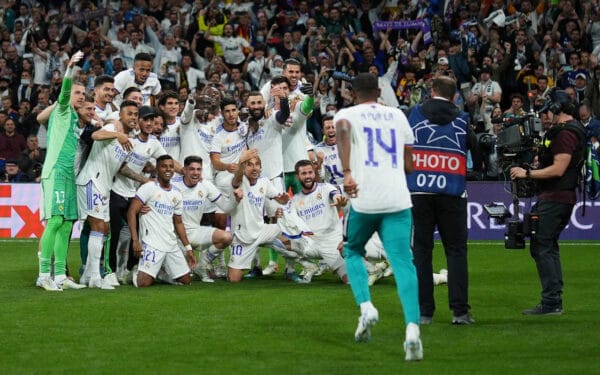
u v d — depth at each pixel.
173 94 14.20
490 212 10.48
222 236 13.22
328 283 13.12
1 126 21.69
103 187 12.59
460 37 23.84
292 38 24.80
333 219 13.00
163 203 12.77
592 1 24.48
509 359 7.89
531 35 24.14
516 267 14.68
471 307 10.77
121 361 7.84
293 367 7.60
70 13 26.09
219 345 8.49
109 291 12.11
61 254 12.49
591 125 19.77
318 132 22.39
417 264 9.65
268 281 13.38
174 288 12.48
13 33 25.75
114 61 23.39
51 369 7.56
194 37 24.89
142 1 26.02
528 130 10.44
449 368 7.55
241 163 12.99
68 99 12.12
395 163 8.21
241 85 22.95
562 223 10.34
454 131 9.51
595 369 7.49
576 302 11.15
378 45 24.86
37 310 10.41
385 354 8.10
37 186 19.78
